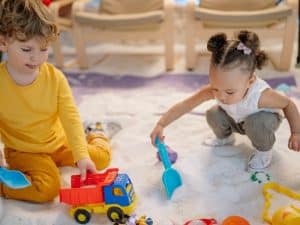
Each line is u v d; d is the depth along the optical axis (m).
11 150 1.29
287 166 1.34
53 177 1.24
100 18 2.27
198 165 1.36
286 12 2.12
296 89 1.95
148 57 2.57
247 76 1.22
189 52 2.29
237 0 2.35
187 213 1.16
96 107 1.84
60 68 2.42
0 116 1.23
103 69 2.39
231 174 1.32
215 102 1.77
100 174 1.17
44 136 1.27
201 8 2.28
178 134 1.57
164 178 1.24
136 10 2.48
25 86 1.19
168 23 2.26
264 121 1.29
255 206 1.17
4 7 1.10
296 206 1.15
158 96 1.96
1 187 1.23
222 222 1.10
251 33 1.23
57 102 1.25
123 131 1.61
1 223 1.14
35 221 1.15
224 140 1.47
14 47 1.11
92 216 1.16
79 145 1.21
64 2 2.38
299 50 2.25
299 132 1.27
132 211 1.16
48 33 1.13
